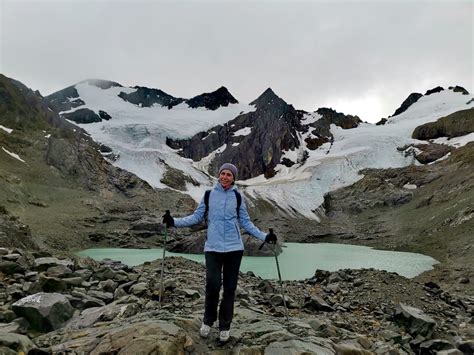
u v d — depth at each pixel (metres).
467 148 102.81
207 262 6.02
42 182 75.38
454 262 42.00
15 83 115.19
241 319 7.48
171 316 6.71
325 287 14.02
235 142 147.00
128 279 10.90
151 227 62.16
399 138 137.88
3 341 5.47
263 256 46.91
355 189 107.19
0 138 83.06
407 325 9.71
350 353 6.54
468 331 10.05
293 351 5.86
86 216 63.47
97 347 5.63
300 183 116.12
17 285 9.19
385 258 47.41
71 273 10.37
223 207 6.06
